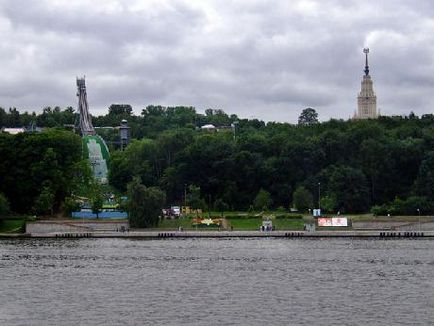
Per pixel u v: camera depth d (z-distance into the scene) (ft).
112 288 585.22
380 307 507.30
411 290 570.05
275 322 465.47
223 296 548.72
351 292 563.07
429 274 648.79
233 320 471.21
